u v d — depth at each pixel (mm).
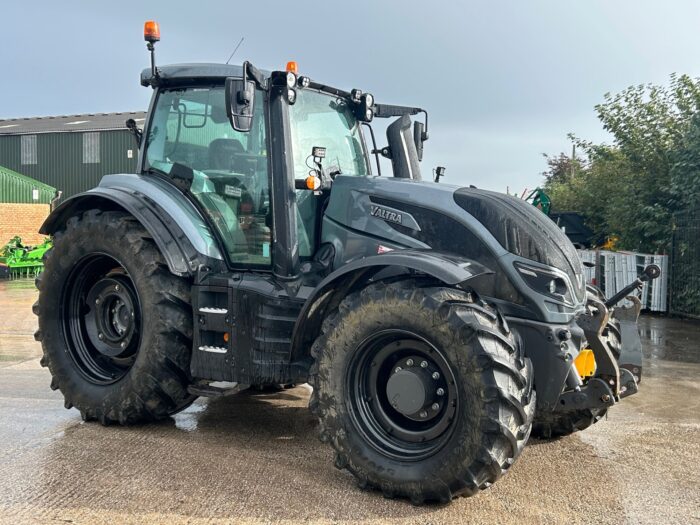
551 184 25062
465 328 3102
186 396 4402
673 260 10906
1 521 2977
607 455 4043
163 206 4406
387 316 3311
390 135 4887
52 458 3793
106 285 4676
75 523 2969
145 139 4750
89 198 4680
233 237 4289
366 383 3498
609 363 3611
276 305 3947
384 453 3344
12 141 33094
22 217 24391
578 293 3650
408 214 3857
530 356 3471
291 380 3939
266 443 4145
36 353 7332
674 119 12773
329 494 3346
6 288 15562
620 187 13461
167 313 4199
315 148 4195
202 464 3730
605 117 13312
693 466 3857
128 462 3744
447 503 3248
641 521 3102
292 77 3990
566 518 3117
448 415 3248
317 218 4273
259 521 3020
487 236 3605
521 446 3176
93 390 4488
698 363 7027
